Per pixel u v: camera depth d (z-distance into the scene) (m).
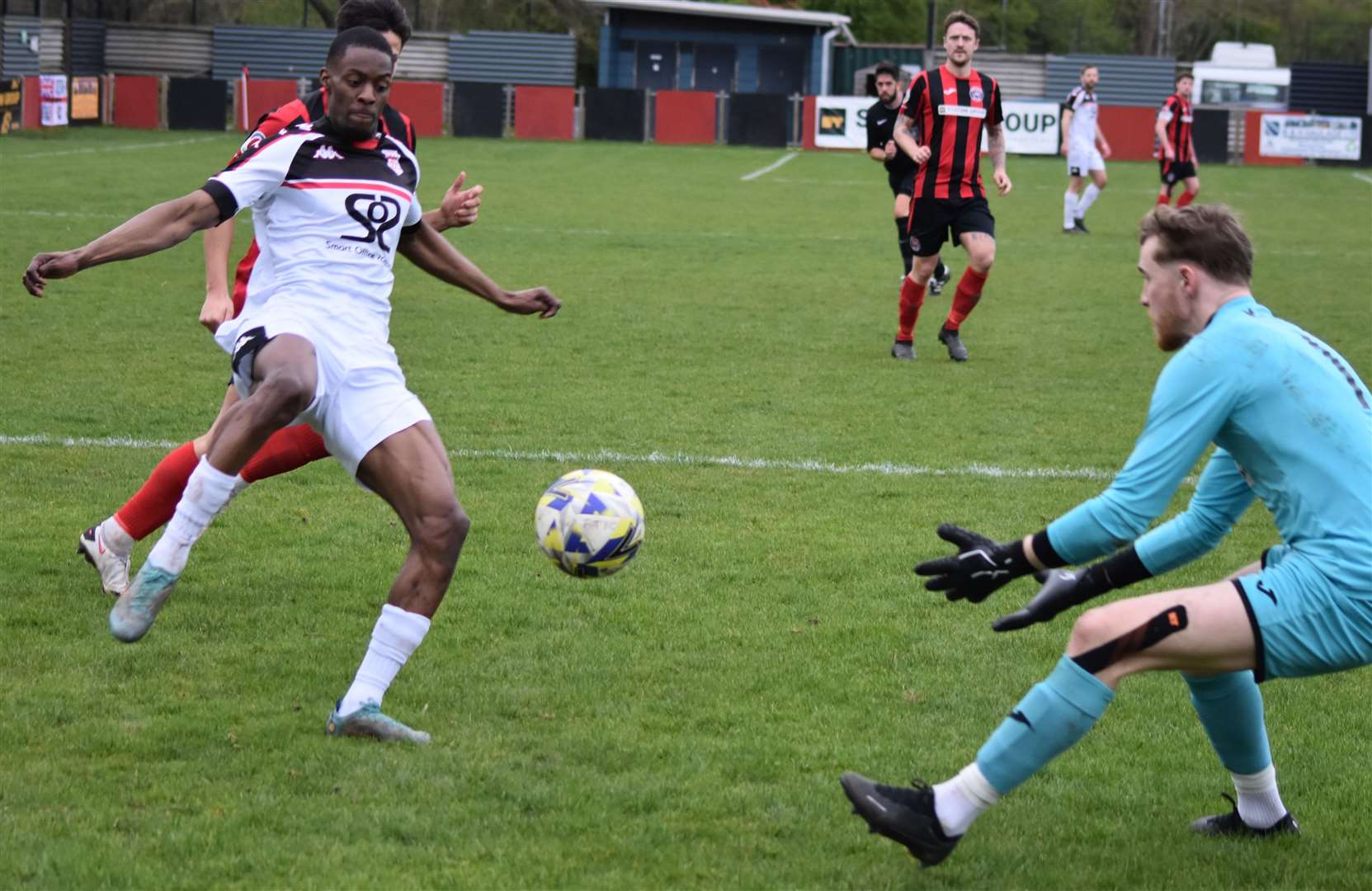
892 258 23.59
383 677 5.84
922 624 7.47
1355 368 14.73
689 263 22.30
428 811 5.18
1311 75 56.72
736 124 53.09
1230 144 52.81
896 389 13.65
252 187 5.87
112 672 6.46
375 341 6.00
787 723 6.15
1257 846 5.19
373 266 6.09
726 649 7.02
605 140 53.25
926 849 4.66
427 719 6.07
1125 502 4.54
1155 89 61.03
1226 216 4.75
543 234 25.30
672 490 9.95
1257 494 4.71
